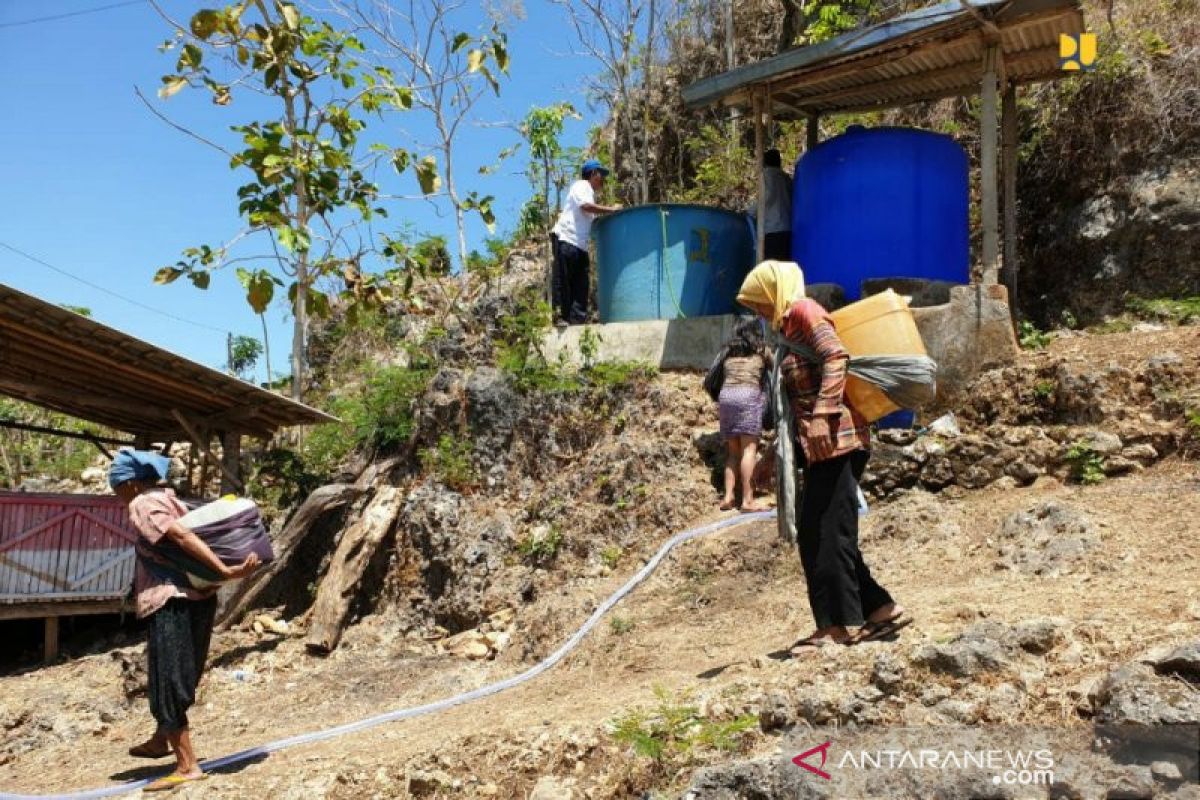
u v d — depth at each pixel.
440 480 8.88
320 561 9.24
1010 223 9.02
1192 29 9.70
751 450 7.08
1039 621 3.97
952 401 7.60
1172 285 8.99
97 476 15.23
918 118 11.92
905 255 8.23
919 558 5.98
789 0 13.89
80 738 6.92
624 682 5.56
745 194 12.85
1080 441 6.46
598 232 9.85
